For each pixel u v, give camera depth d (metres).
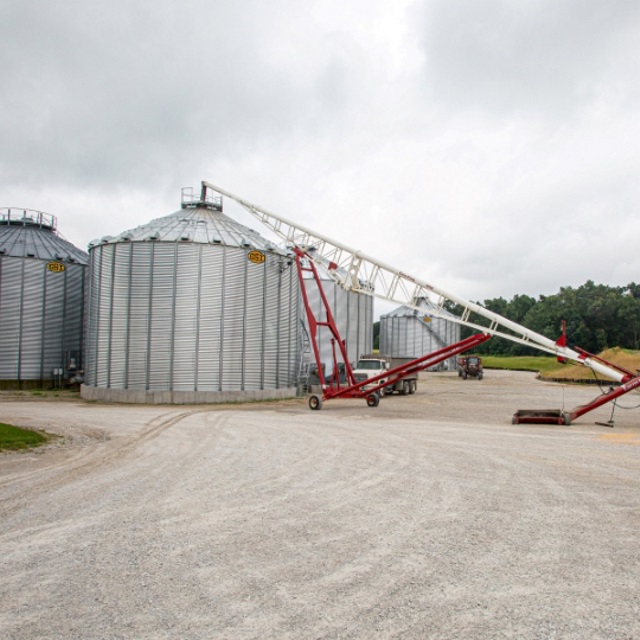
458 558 6.89
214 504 9.31
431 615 5.41
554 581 6.23
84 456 13.80
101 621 5.27
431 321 75.69
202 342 30.00
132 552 7.08
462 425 20.62
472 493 10.07
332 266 31.11
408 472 11.81
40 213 41.94
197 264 30.11
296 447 15.03
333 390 28.17
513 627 5.18
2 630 5.09
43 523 8.29
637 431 19.17
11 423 20.05
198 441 16.16
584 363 23.56
